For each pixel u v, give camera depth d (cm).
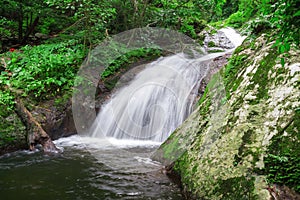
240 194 237
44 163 402
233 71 383
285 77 289
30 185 334
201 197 264
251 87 316
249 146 263
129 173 356
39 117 496
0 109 465
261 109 287
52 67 563
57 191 320
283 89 283
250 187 234
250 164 249
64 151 451
